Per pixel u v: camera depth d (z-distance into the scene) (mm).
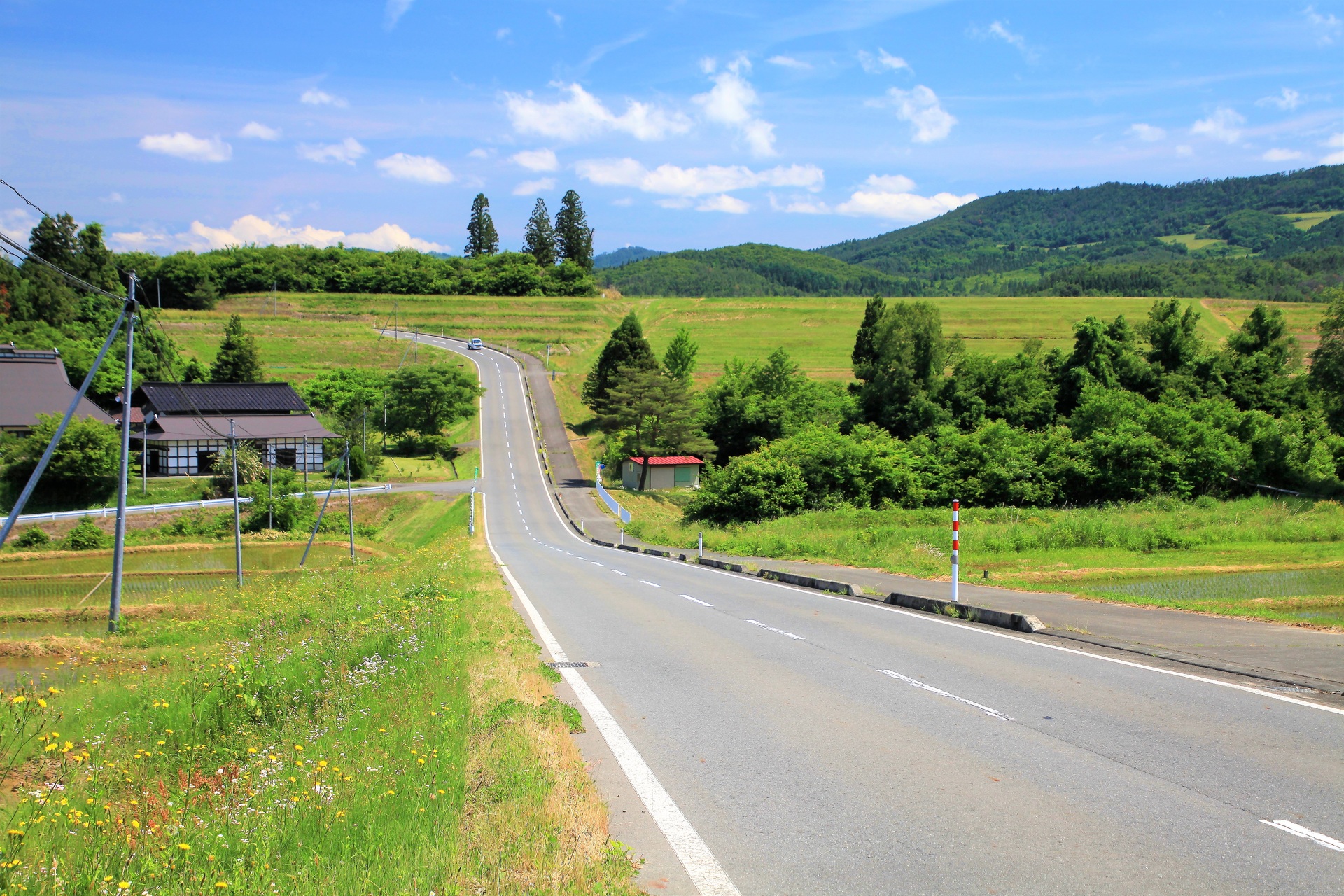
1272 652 9422
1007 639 10703
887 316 73750
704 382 99125
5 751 7594
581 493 65500
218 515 50594
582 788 5293
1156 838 4484
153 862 4305
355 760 6086
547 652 10258
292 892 3955
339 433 71438
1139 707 7109
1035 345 72562
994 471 46812
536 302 153375
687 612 13719
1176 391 63281
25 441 53219
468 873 4023
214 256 149625
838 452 46406
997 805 5012
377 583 20844
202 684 9625
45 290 93750
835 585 16906
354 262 156125
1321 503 40125
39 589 29328
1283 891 3877
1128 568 23625
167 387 66125
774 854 4418
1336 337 49625
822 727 6773
